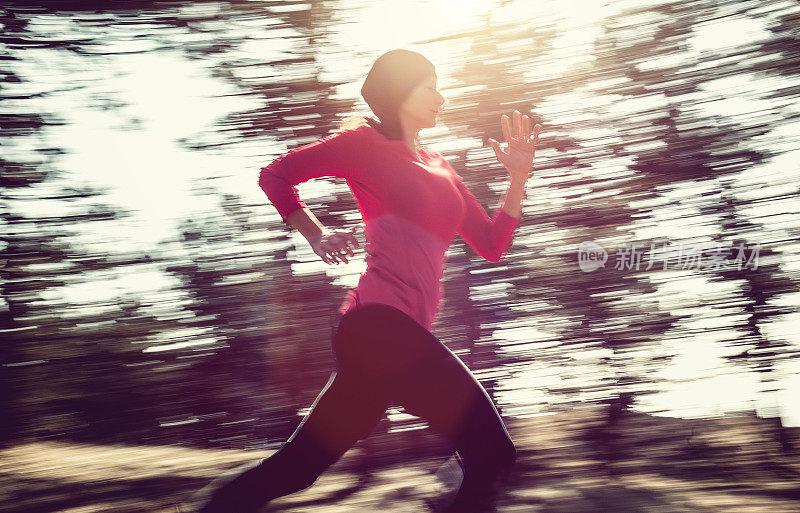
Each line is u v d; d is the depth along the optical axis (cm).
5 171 333
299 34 342
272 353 338
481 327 329
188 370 342
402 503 247
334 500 261
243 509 178
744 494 237
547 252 328
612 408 321
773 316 307
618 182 323
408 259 175
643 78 321
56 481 291
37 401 342
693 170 315
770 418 304
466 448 165
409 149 185
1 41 329
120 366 343
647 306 321
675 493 240
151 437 341
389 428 341
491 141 204
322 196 334
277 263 336
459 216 187
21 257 338
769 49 306
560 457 288
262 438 339
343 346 175
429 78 187
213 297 339
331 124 341
